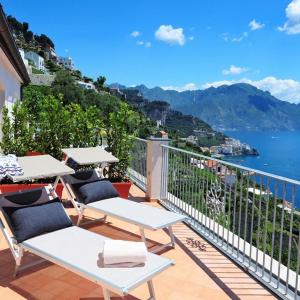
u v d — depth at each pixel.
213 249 4.29
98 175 5.19
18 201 3.65
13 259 3.81
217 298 3.19
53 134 6.56
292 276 3.42
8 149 6.27
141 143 7.33
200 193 4.87
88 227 4.90
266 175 3.41
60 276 3.48
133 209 4.33
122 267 2.74
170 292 3.27
